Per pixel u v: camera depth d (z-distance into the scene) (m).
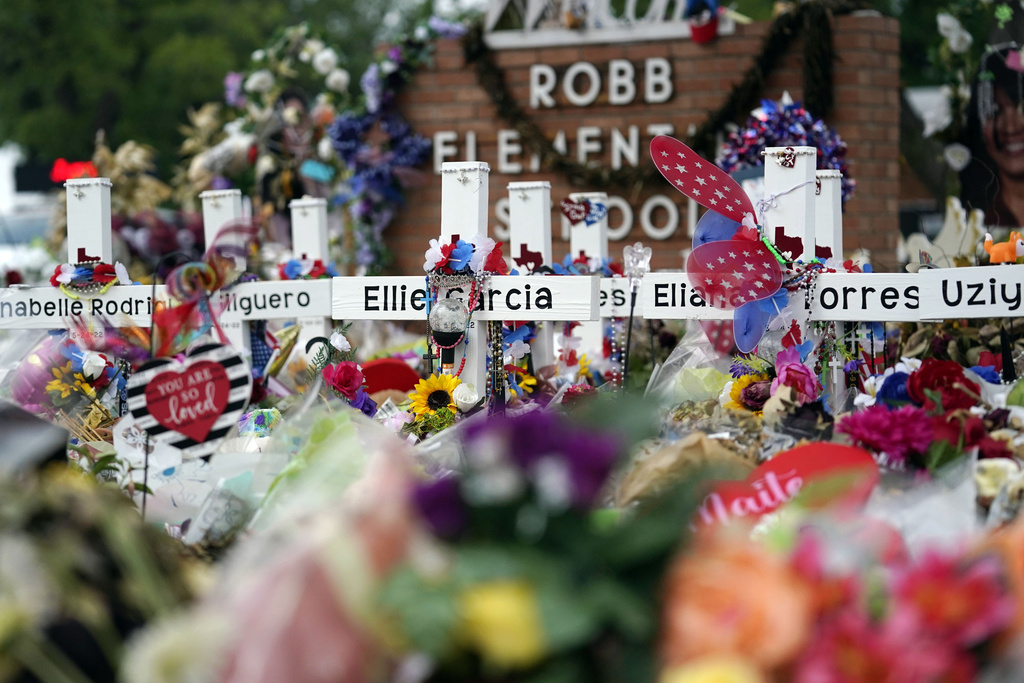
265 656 1.88
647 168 10.34
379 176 10.95
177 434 3.36
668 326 7.09
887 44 10.06
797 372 3.75
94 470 3.48
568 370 6.15
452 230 5.17
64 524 2.26
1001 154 9.21
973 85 9.30
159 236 13.45
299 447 3.04
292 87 11.88
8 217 17.69
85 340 4.94
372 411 4.99
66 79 26.88
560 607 1.83
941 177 11.25
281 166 11.84
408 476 2.50
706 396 4.68
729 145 7.64
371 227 11.18
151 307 5.49
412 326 9.55
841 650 1.89
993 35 9.18
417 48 10.92
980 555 2.09
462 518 1.97
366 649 1.92
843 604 1.95
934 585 1.96
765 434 3.40
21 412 2.95
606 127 10.62
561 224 10.80
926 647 1.91
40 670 2.11
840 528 2.24
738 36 10.31
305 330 7.09
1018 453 3.17
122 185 12.72
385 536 1.95
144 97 27.02
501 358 5.15
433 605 1.83
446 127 10.97
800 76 10.08
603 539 1.95
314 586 1.92
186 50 26.97
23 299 5.61
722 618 1.87
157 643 1.96
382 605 1.88
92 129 26.89
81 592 2.21
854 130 10.05
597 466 1.92
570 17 10.55
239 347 5.64
